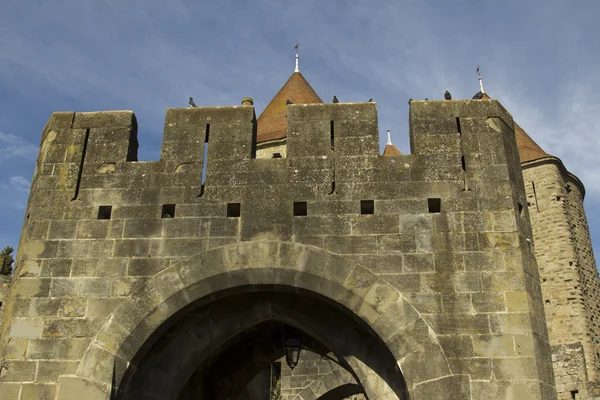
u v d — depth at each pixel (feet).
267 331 41.81
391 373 30.30
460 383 26.86
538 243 110.11
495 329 27.81
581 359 76.07
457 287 28.68
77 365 28.48
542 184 113.39
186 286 29.73
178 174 32.09
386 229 30.04
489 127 32.22
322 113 32.83
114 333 29.01
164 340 32.07
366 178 31.22
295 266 29.68
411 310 28.32
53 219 31.53
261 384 69.51
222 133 32.91
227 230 30.66
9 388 28.12
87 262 30.45
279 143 96.37
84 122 34.01
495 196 30.55
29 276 30.30
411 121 32.73
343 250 29.81
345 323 31.76
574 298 103.86
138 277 30.01
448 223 30.01
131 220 31.22
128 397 29.60
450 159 31.45
